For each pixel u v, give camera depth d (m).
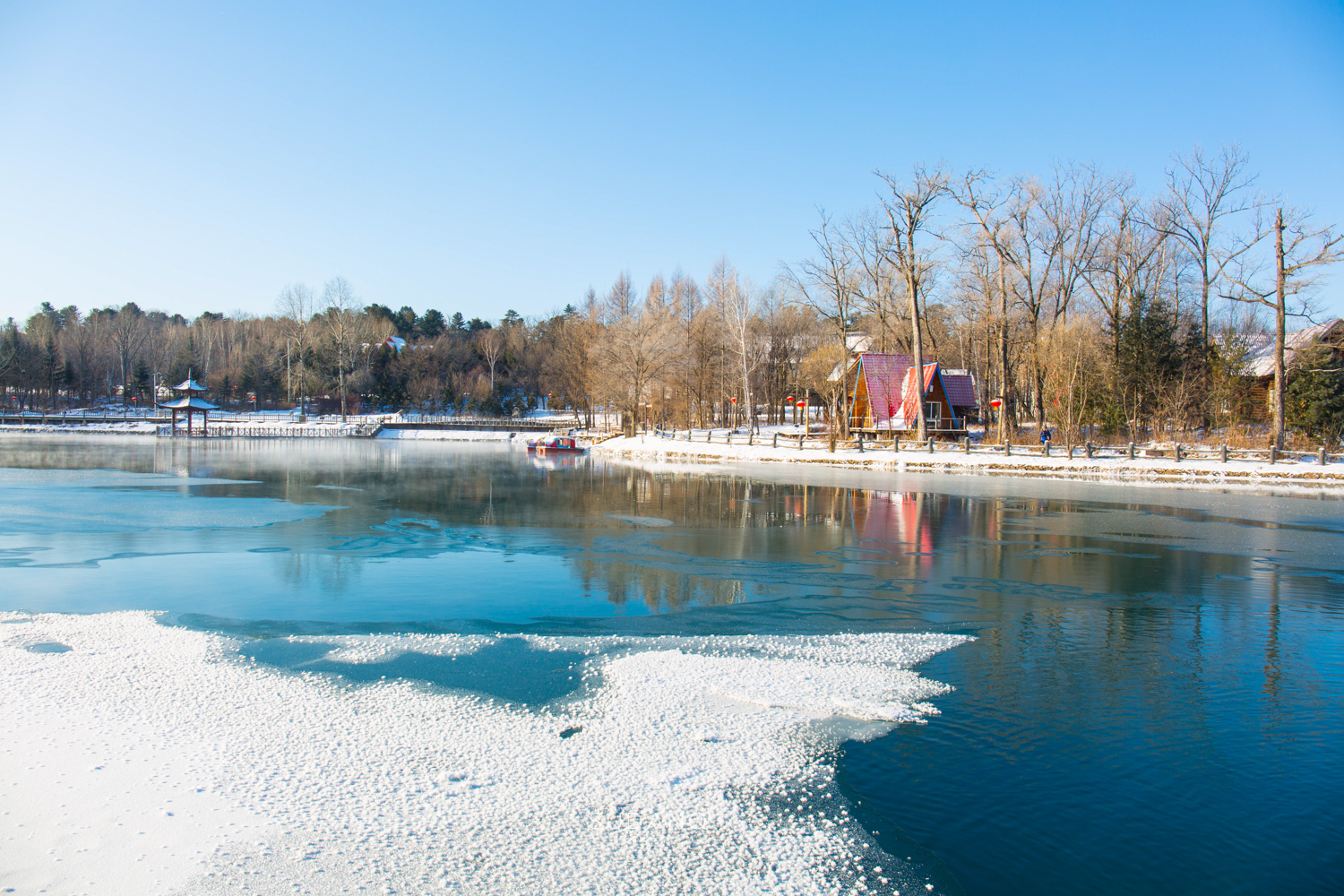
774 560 16.08
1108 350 49.78
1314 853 5.55
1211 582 14.15
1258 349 56.62
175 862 5.07
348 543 17.83
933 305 62.97
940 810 6.07
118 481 30.67
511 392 124.81
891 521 21.45
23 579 13.77
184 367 114.81
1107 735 7.45
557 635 10.67
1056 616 11.83
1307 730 7.59
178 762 6.54
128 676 8.64
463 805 5.97
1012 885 5.13
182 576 14.19
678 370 68.69
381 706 7.94
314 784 6.23
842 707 8.08
